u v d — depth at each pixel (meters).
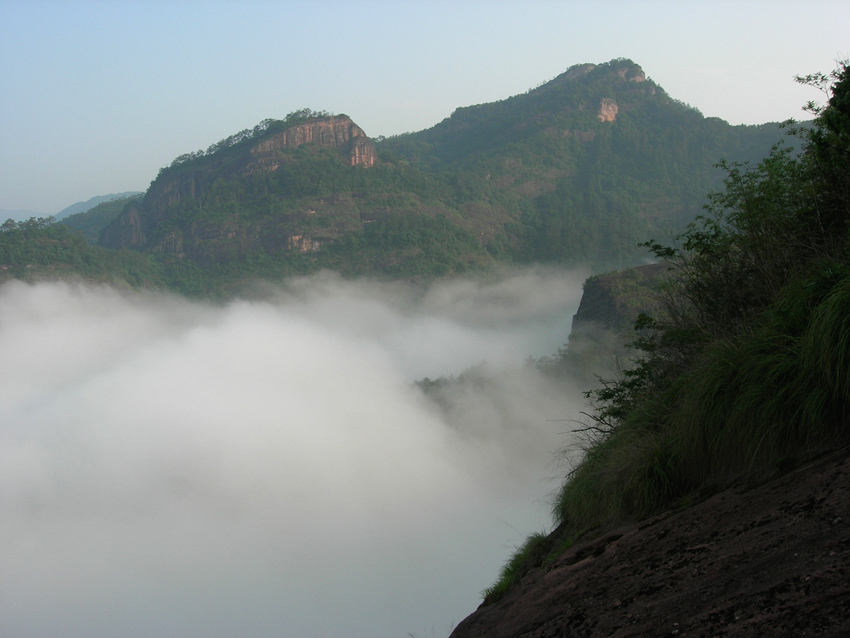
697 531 3.59
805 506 2.96
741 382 4.42
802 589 2.33
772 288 5.64
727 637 2.33
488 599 6.17
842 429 3.56
